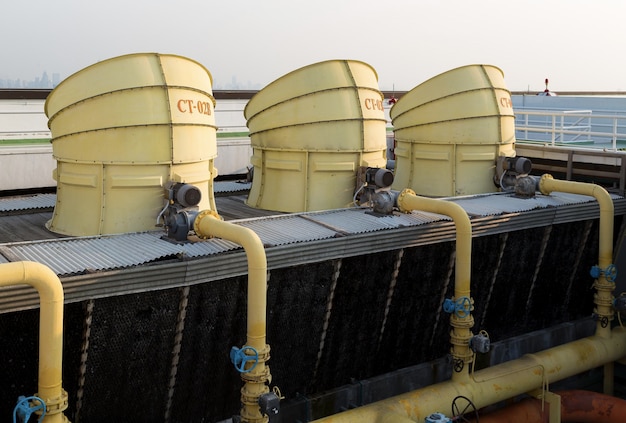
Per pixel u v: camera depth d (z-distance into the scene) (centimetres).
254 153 1836
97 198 1356
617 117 2127
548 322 1986
